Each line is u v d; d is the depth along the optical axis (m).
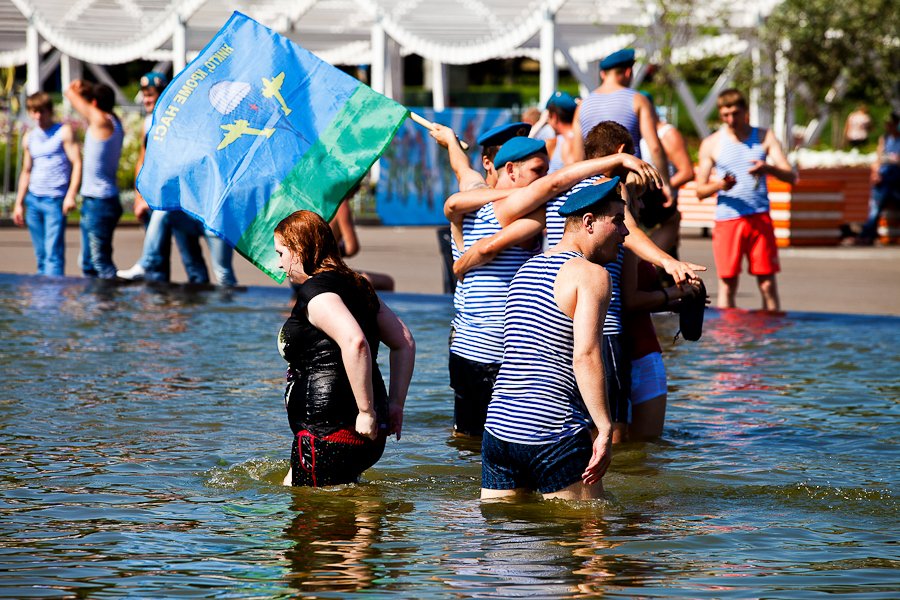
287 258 10.84
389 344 11.02
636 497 10.52
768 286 22.20
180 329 19.58
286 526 9.57
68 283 25.20
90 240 26.59
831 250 37.50
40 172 27.00
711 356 17.44
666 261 12.20
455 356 13.15
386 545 9.06
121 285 24.89
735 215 22.05
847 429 13.19
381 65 48.31
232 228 12.92
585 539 9.23
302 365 10.77
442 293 26.30
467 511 10.04
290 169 13.03
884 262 33.91
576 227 10.12
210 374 15.98
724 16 44.41
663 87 47.59
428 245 38.84
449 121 47.44
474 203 12.84
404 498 10.50
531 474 10.28
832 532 9.52
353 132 13.20
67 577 8.30
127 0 51.72
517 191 12.57
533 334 10.16
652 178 11.77
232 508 10.10
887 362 16.97
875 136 61.72
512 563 8.62
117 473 11.23
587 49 52.81
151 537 9.26
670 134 20.17
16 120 49.94
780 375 16.12
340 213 21.11
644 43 46.03
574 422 10.18
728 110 21.88
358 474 10.95
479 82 87.38
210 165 13.01
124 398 14.48
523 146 12.77
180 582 8.20
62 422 13.28
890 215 40.47
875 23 43.09
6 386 15.05
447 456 12.19
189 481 10.99
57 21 53.88
